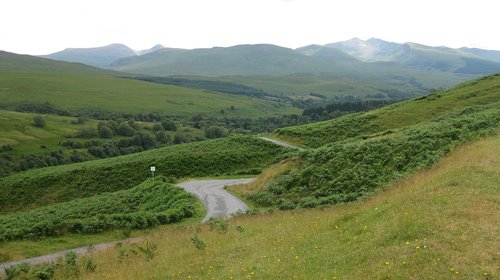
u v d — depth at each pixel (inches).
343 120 4047.7
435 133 1622.8
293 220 1007.6
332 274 550.6
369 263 559.2
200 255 810.8
